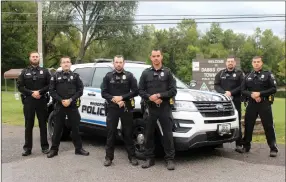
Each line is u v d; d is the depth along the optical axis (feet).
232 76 22.72
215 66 35.01
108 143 18.88
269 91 21.30
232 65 22.79
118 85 18.58
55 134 20.53
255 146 24.70
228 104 20.10
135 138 20.21
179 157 20.80
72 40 147.43
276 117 55.67
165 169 18.22
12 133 28.96
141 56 137.59
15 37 149.38
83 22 131.44
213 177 17.04
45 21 127.13
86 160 19.90
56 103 20.45
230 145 24.62
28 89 20.62
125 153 21.52
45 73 20.76
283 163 19.89
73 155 20.99
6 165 18.92
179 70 193.57
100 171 17.87
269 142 21.79
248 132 22.41
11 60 151.43
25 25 142.31
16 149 22.67
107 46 136.36
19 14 141.90
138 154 19.94
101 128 22.16
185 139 18.21
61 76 20.06
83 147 23.16
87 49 147.95
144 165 18.39
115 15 129.39
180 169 18.29
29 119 20.77
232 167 18.85
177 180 16.51
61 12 127.34
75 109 20.45
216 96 19.97
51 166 18.72
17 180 16.48
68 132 24.91
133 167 18.56
